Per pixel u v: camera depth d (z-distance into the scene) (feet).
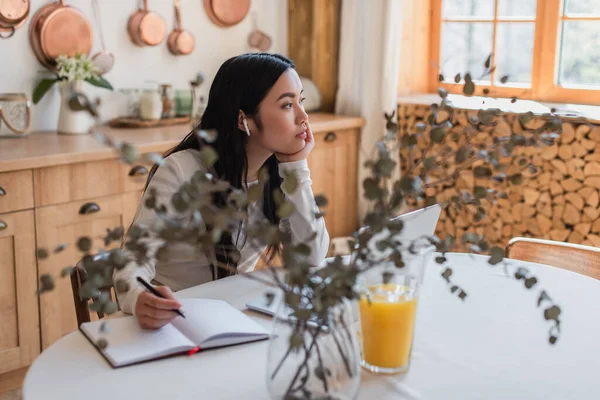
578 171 10.61
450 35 13.19
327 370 3.69
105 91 11.41
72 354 4.56
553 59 11.85
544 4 11.80
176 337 4.68
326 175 12.42
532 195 11.16
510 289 5.84
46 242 9.04
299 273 3.47
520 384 4.28
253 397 4.08
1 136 10.14
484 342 4.86
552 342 4.09
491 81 12.61
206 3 12.45
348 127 12.41
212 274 6.21
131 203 9.78
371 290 4.29
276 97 6.15
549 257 7.24
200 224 3.59
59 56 10.53
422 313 5.32
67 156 8.94
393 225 3.64
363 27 12.64
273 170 6.48
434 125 4.05
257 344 4.75
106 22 11.34
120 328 4.83
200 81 4.05
